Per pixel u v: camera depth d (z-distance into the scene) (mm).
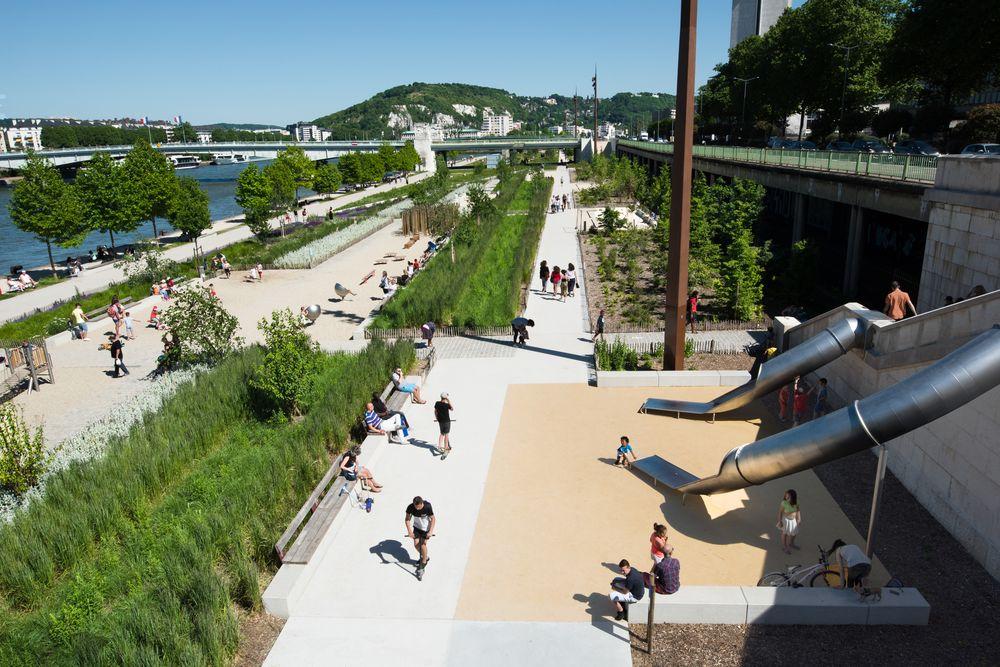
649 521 14000
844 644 10422
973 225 19172
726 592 11102
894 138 58156
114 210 52781
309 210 82188
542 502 14820
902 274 34688
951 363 11242
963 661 10039
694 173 72312
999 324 11555
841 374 19297
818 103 67062
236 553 12797
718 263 34688
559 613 11375
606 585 12047
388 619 11406
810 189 35781
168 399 21141
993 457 12008
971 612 11109
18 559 13008
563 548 13156
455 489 15508
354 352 26344
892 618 10766
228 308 35250
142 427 19141
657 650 10469
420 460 16984
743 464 13031
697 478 15086
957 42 38062
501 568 12609
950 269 20406
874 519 11367
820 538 13266
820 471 15906
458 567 12688
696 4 19375
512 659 10414
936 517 13812
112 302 33781
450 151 186500
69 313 34438
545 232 55219
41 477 16812
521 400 20766
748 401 18094
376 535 13828
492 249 46625
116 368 25734
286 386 19562
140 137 58938
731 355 24109
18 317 35031
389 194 96062
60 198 46219
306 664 10492
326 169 97438
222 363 24016
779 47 71500
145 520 14875
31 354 24281
